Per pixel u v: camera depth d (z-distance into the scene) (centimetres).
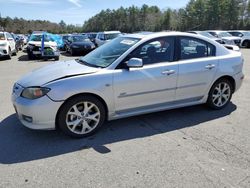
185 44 479
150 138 412
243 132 432
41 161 346
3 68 1165
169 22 9219
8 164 339
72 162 344
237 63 532
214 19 7650
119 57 429
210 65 496
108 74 412
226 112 524
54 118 392
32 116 386
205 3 7931
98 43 2050
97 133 431
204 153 364
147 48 447
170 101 475
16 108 409
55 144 395
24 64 1319
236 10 7356
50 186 295
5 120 486
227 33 2514
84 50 1873
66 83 389
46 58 1508
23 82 414
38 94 383
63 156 359
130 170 324
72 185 296
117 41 496
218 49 516
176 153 364
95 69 418
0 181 304
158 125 463
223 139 407
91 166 334
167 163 339
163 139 409
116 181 303
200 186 293
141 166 333
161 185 295
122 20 10569
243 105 566
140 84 434
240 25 7256
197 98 505
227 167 330
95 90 403
